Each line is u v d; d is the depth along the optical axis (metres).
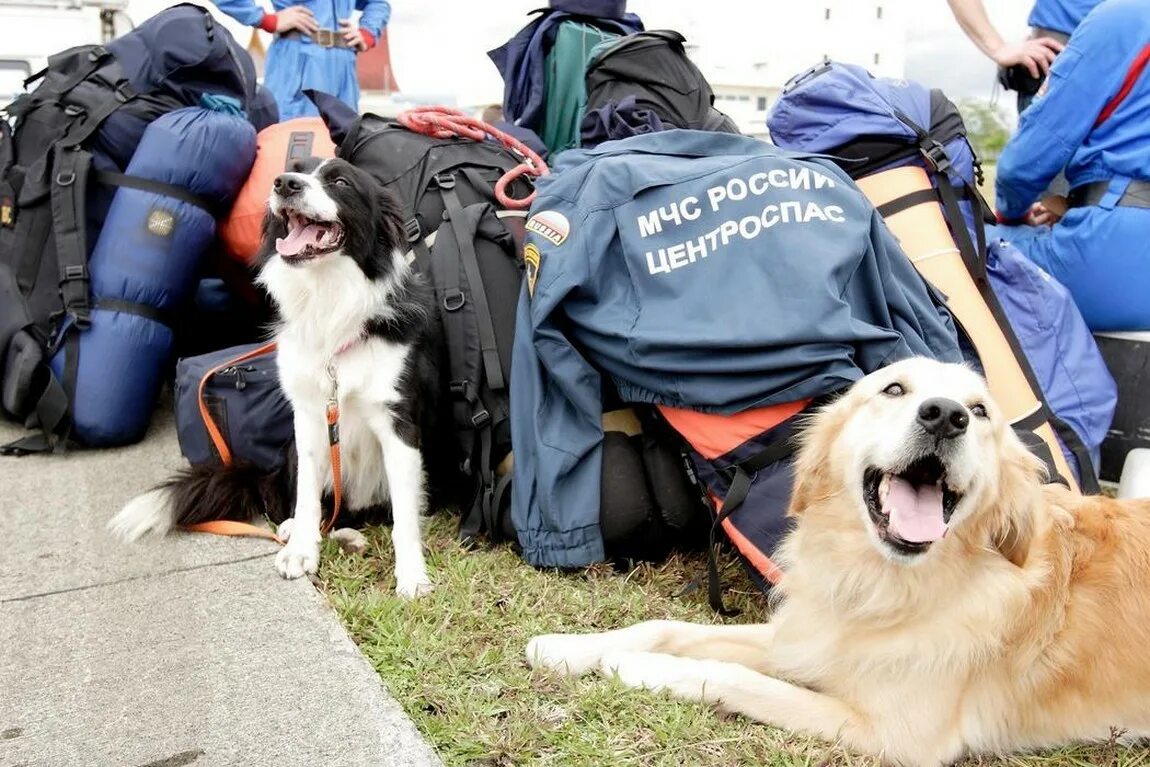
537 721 2.12
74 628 2.51
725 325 2.62
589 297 2.90
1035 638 2.20
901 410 2.17
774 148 3.06
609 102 4.02
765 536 2.64
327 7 5.67
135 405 4.01
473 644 2.47
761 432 2.65
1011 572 2.22
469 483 3.32
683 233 2.78
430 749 1.99
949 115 3.66
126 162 4.03
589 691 2.22
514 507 3.00
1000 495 2.20
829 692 2.29
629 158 2.97
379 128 3.74
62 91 3.98
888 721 2.15
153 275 3.92
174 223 3.92
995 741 2.21
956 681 2.16
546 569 2.94
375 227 3.00
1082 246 3.83
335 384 2.98
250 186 4.13
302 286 2.95
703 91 4.26
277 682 2.24
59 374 3.93
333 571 2.90
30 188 3.90
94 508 3.38
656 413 2.93
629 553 3.01
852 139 3.51
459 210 3.31
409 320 3.07
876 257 2.77
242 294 4.49
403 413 3.01
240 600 2.69
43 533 3.16
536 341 2.95
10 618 2.56
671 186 2.84
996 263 3.57
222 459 3.43
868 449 2.19
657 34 4.21
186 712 2.11
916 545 2.08
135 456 3.97
